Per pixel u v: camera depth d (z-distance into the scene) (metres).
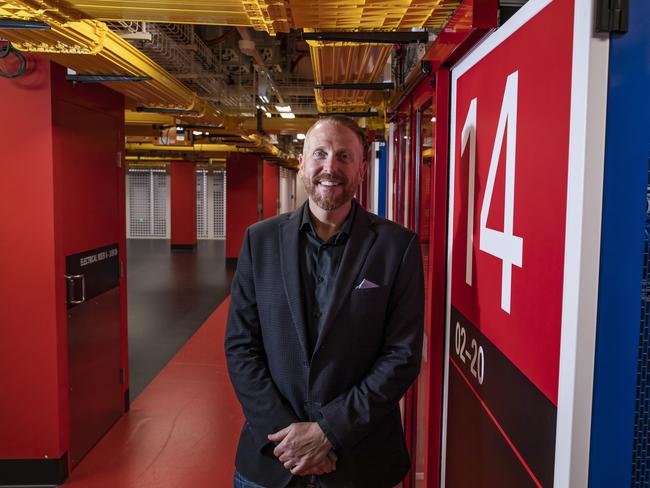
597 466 0.88
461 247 1.62
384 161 4.69
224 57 5.66
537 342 1.02
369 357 1.56
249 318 1.65
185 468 3.23
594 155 0.83
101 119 3.51
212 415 4.00
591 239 0.84
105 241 3.61
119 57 2.60
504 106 1.22
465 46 1.45
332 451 1.50
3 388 2.99
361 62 2.85
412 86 2.29
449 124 1.79
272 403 1.54
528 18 1.07
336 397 1.54
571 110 0.87
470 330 1.51
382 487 1.58
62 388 3.04
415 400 2.50
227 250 12.38
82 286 3.15
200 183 19.31
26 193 2.88
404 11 1.71
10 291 2.94
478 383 1.43
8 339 2.96
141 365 5.17
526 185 1.08
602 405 0.86
